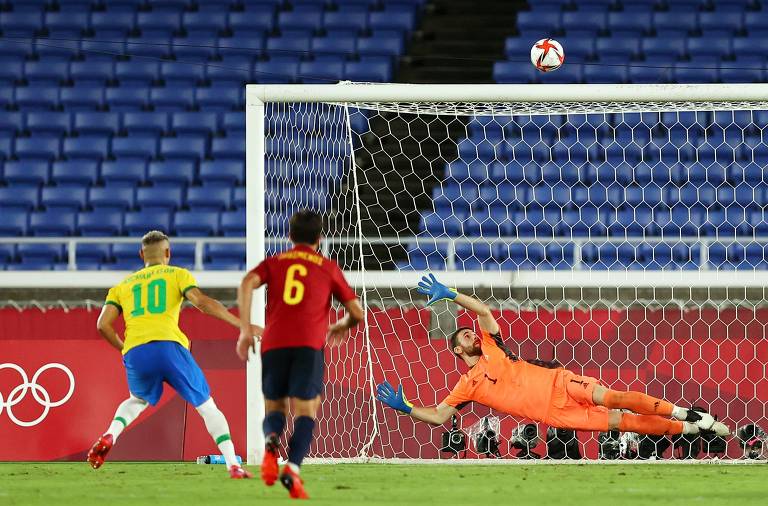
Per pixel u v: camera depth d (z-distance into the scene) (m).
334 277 20.27
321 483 23.09
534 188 59.12
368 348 35.88
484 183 61.41
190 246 59.75
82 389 35.50
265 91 32.78
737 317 34.81
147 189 62.88
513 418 33.88
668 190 59.03
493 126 65.12
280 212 38.31
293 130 43.16
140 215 61.34
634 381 34.84
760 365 34.56
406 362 35.78
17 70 72.31
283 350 19.62
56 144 66.56
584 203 58.72
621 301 42.81
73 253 49.75
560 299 43.06
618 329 35.22
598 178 61.62
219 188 62.66
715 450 33.53
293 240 20.67
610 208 58.50
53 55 74.25
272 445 18.94
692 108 35.62
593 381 31.20
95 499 19.16
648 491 20.91
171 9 76.31
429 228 57.59
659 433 30.94
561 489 21.42
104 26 74.62
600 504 18.06
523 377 31.41
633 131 63.12
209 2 76.44
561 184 59.00
